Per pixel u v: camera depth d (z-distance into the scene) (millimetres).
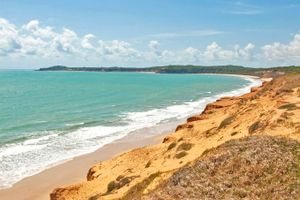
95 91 147875
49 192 36594
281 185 17750
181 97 130125
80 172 42469
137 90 158625
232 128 38219
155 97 128500
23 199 35031
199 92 153125
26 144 54156
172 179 21406
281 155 20500
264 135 25562
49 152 50406
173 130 66250
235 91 160125
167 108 98500
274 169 19234
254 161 20188
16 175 41094
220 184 18750
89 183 33344
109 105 102500
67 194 32062
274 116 33500
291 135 27109
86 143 56062
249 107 45156
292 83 65062
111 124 72250
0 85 175000
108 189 29641
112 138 59750
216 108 65562
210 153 24484
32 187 37875
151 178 26016
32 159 46906
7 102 102000
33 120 73750
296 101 40188
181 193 18500
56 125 69438
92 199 28234
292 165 19344
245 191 17750
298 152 20844
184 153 33188
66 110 89500
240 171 19656
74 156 48844
